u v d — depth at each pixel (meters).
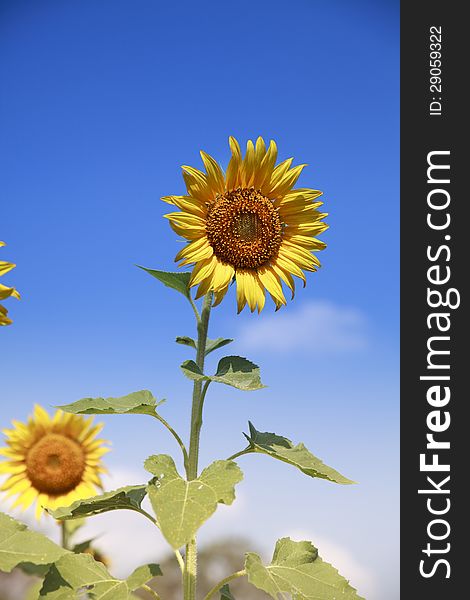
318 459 1.44
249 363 1.42
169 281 1.45
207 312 1.45
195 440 1.43
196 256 1.44
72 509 1.47
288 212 1.50
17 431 1.97
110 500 1.46
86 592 1.39
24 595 1.72
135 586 1.38
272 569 1.42
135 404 1.42
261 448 1.42
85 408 1.40
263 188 1.50
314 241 1.50
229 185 1.48
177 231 1.44
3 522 1.36
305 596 1.38
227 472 1.34
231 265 1.46
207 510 1.28
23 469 1.95
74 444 1.98
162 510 1.28
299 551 1.45
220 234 1.46
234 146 1.47
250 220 1.47
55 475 1.94
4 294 1.34
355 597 1.39
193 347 1.45
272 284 1.47
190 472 1.42
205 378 1.38
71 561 1.42
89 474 1.97
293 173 1.49
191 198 1.46
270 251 1.48
